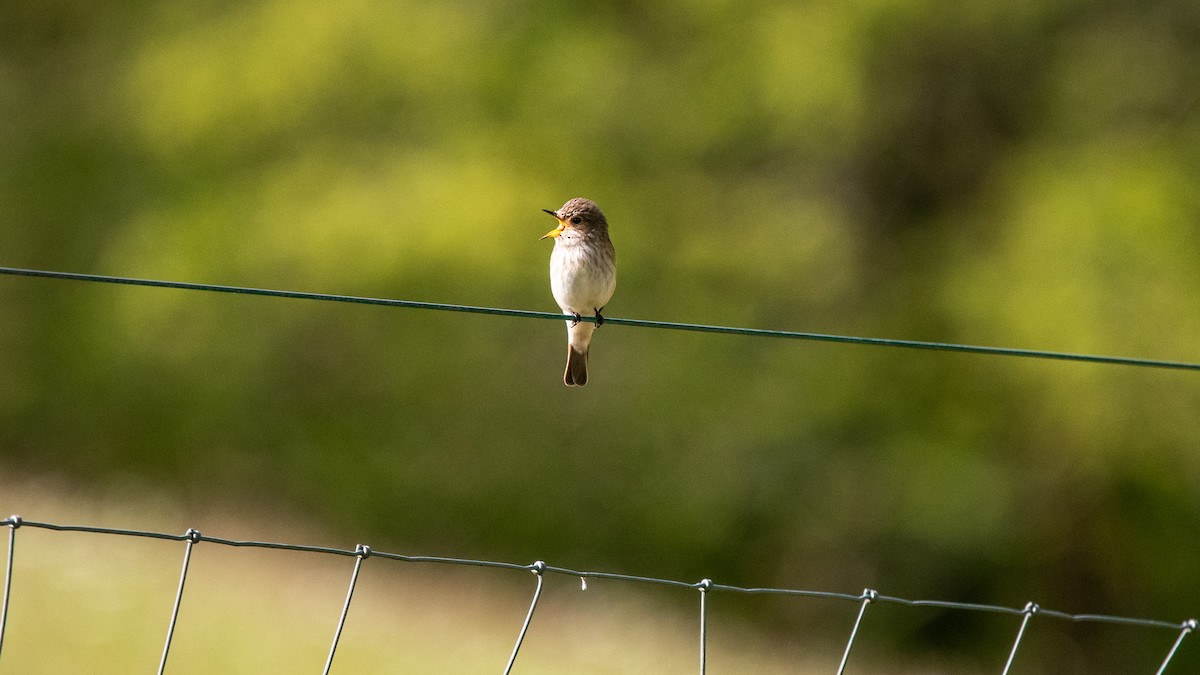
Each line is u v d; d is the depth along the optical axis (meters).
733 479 19.20
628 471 19.59
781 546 19.27
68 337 21.53
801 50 17.05
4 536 11.81
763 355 18.14
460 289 17.55
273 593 11.64
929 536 18.39
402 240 17.06
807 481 18.83
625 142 18.33
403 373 19.42
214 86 18.47
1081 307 16.20
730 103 17.81
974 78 18.33
